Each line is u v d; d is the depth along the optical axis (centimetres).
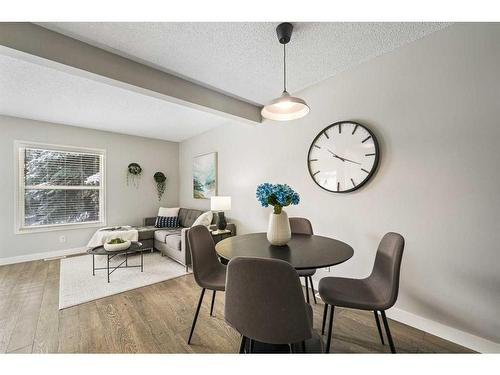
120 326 183
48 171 382
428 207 173
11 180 346
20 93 269
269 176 308
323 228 242
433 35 171
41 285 261
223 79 239
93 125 401
